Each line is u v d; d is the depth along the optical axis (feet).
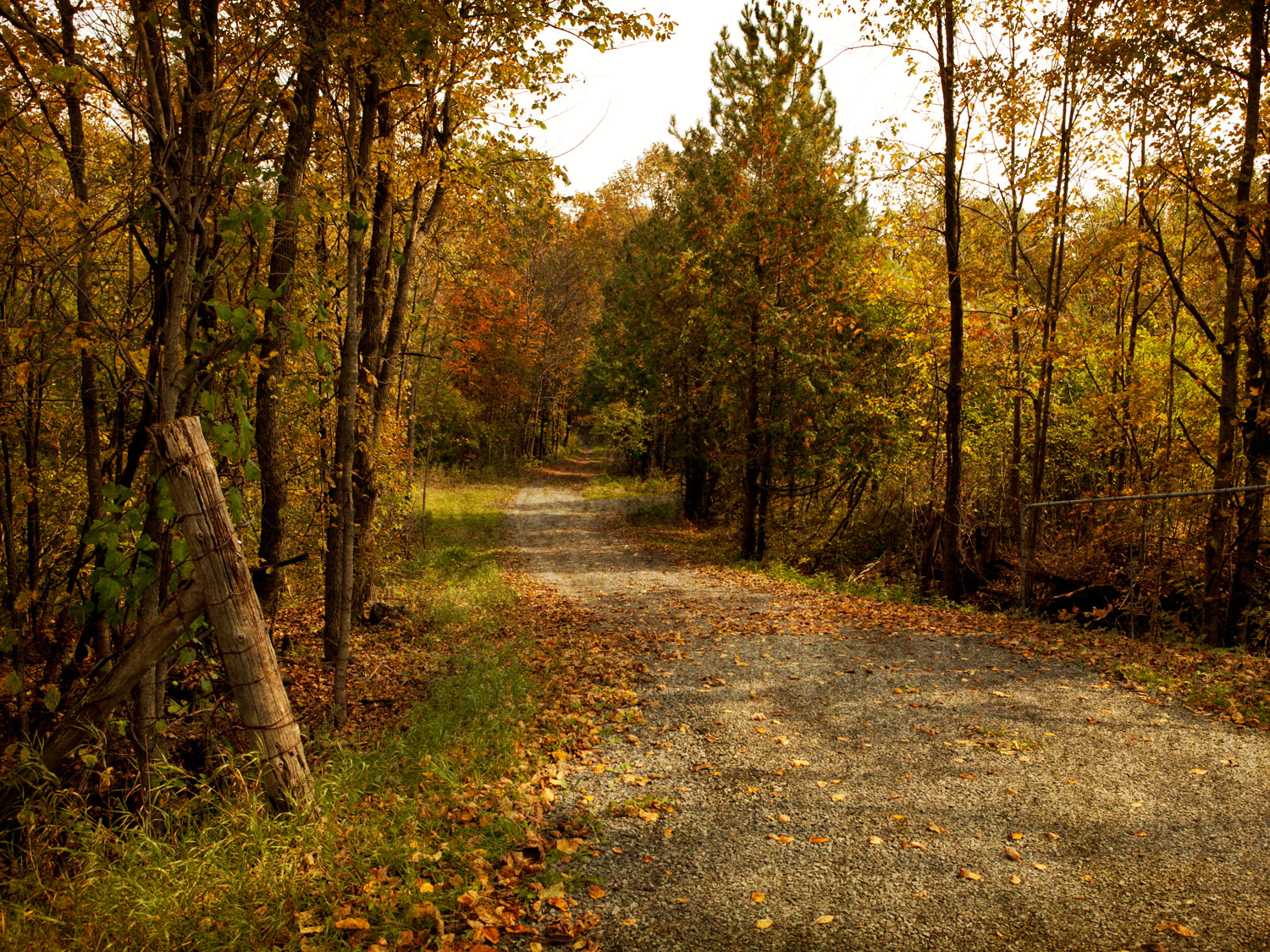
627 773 15.57
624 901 10.62
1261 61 32.22
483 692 20.59
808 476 59.06
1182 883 10.68
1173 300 43.24
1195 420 42.98
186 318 13.32
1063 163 41.45
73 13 12.75
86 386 14.11
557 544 65.72
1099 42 36.42
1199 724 17.07
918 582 45.50
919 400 55.93
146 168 12.96
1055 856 11.53
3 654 14.39
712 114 56.75
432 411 84.58
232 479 16.92
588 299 136.77
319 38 15.62
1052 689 20.08
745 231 53.31
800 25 53.26
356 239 19.19
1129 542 39.32
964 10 38.91
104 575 12.27
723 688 21.66
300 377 23.67
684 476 85.61
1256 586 34.83
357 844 11.66
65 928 9.41
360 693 22.24
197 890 10.07
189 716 16.76
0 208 12.78
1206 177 35.06
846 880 11.08
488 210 30.40
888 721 18.11
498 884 10.98
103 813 13.24
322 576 34.45
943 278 45.73
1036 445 44.93
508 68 23.76
